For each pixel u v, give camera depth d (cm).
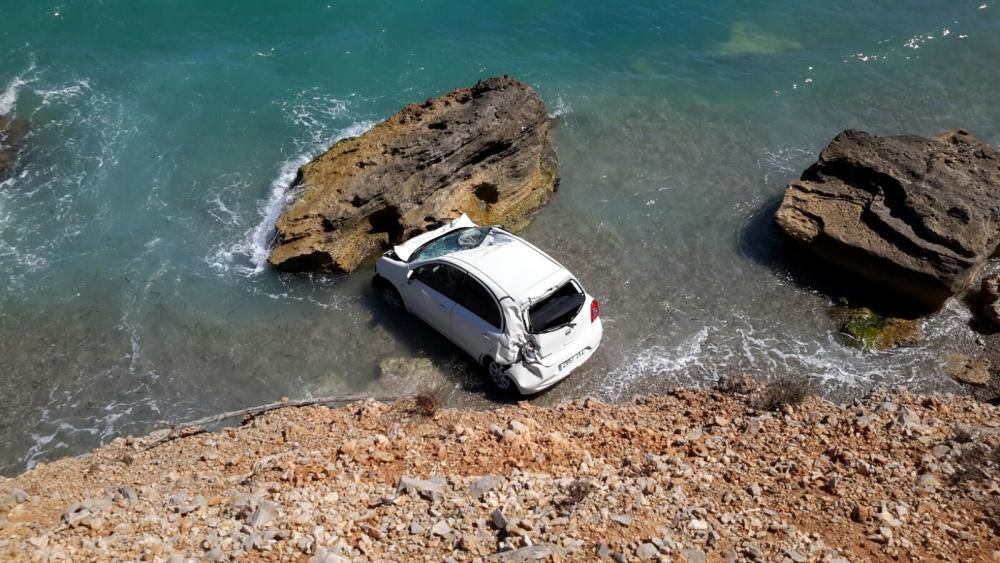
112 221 1449
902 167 1421
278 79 1869
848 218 1362
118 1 2045
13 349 1195
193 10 2061
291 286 1330
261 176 1566
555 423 1044
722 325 1258
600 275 1356
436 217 1424
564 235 1455
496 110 1501
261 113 1756
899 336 1234
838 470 903
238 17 2061
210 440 1014
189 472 920
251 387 1141
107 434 1067
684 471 898
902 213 1341
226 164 1597
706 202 1541
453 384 1137
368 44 2016
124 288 1311
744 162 1661
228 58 1923
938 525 796
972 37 2127
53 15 1986
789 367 1177
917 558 744
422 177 1418
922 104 1867
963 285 1270
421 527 759
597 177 1611
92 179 1544
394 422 1023
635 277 1353
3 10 1986
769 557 730
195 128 1695
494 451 933
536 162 1561
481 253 1169
